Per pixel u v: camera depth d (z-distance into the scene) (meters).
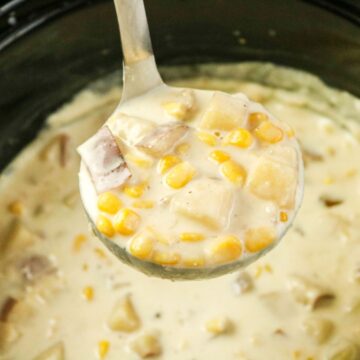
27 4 0.38
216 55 0.43
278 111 0.42
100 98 0.42
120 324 0.34
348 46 0.39
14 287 0.36
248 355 0.33
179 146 0.29
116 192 0.28
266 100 0.43
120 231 0.27
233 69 0.43
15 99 0.40
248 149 0.28
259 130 0.29
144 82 0.31
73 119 0.42
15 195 0.40
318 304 0.35
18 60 0.39
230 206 0.27
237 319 0.35
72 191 0.39
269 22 0.40
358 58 0.39
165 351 0.34
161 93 0.31
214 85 0.43
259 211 0.27
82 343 0.34
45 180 0.40
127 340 0.34
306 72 0.42
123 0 0.28
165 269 0.27
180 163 0.28
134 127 0.29
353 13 0.38
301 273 0.36
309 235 0.37
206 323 0.34
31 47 0.38
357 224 0.37
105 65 0.42
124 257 0.28
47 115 0.42
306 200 0.38
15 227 0.38
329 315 0.35
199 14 0.40
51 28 0.38
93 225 0.28
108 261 0.37
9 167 0.41
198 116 0.30
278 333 0.34
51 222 0.38
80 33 0.39
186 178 0.27
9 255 0.37
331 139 0.41
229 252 0.26
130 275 0.36
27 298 0.36
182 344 0.34
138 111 0.30
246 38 0.41
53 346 0.34
